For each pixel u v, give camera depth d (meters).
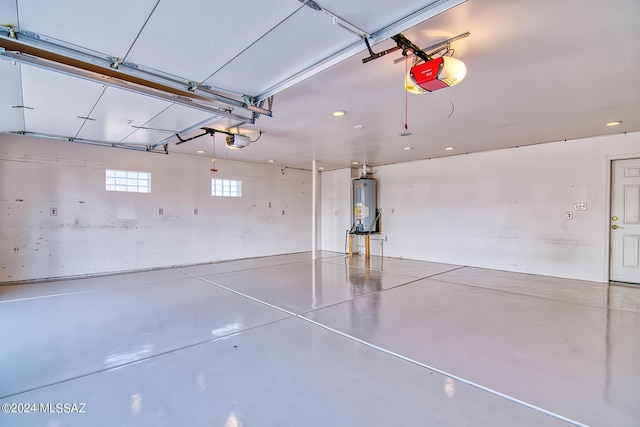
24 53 2.25
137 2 1.76
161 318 3.57
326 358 2.64
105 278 5.59
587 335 3.10
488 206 6.61
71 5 1.77
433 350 2.79
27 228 5.13
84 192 5.63
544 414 1.92
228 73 2.70
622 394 2.13
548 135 5.30
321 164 8.49
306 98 3.56
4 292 4.59
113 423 1.84
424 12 1.91
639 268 5.14
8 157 4.97
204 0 1.74
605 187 5.28
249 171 8.07
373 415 1.92
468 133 5.16
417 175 7.82
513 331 3.21
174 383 2.26
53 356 2.67
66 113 3.72
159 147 6.12
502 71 2.92
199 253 7.13
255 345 2.88
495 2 1.94
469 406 2.01
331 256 8.44
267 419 1.88
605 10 2.03
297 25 2.02
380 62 2.70
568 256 5.64
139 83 2.79
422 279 5.59
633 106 3.83
